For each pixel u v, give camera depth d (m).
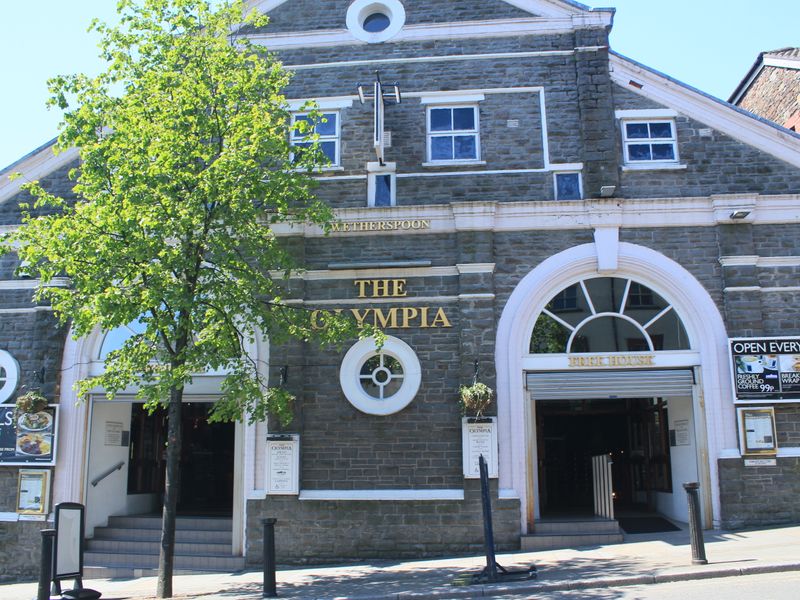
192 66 11.77
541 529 13.20
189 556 13.38
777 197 13.95
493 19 15.16
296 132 14.99
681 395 13.59
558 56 14.95
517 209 14.07
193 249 11.29
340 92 15.09
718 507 13.15
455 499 13.11
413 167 14.58
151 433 17.20
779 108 19.72
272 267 13.12
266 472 13.34
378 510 13.21
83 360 14.65
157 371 11.11
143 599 10.64
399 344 13.73
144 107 11.39
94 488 14.85
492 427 13.15
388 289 13.96
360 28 15.33
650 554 11.45
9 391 14.53
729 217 13.83
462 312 13.69
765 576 9.47
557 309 14.04
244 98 12.05
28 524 14.00
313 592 10.46
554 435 18.53
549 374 13.74
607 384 13.66
